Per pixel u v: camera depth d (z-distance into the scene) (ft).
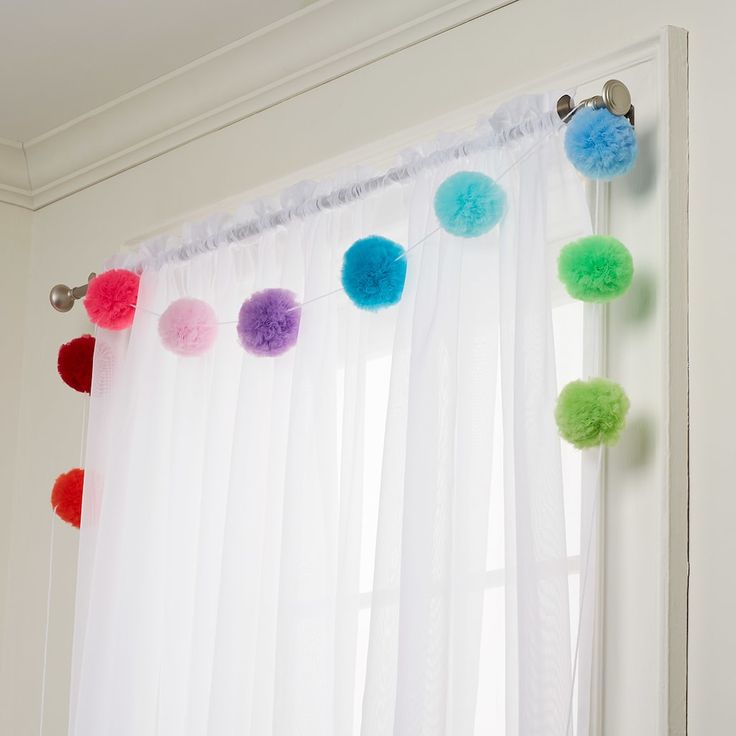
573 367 5.69
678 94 5.61
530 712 5.03
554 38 6.35
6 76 8.02
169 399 7.30
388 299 6.06
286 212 6.95
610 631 5.29
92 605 7.01
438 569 5.50
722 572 5.03
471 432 5.70
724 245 5.33
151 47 7.66
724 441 5.15
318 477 6.28
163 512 7.11
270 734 6.18
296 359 6.47
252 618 6.43
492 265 5.94
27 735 8.02
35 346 9.00
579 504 5.54
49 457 8.59
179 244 7.62
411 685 5.38
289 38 7.39
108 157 8.70
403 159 6.43
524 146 5.90
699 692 4.98
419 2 6.86
